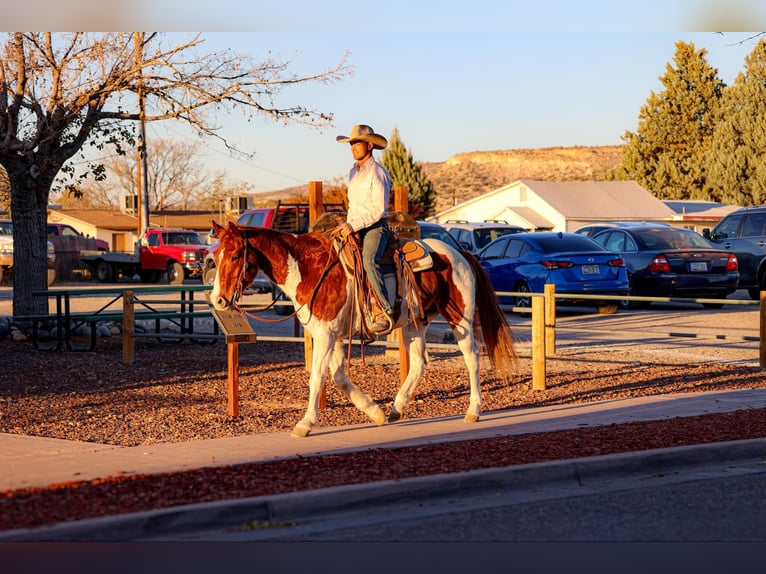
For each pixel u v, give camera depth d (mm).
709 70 75375
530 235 22016
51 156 17094
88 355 15672
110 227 66000
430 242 10500
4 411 10891
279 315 22391
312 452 8680
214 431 9930
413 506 7336
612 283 21109
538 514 7086
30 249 17484
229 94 16031
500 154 189625
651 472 8398
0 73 16000
